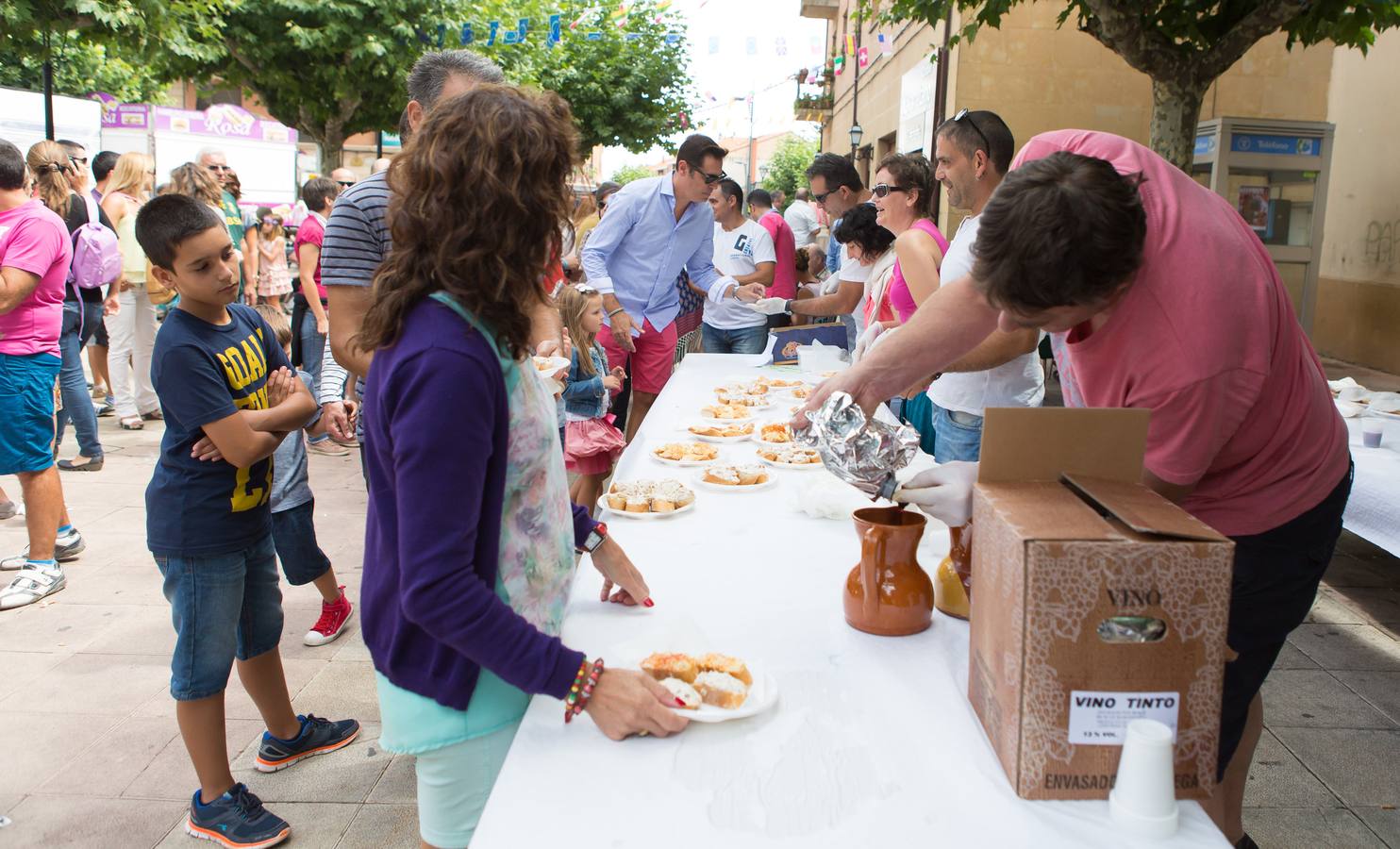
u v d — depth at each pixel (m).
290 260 9.02
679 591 1.59
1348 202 8.85
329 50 11.09
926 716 1.18
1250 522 1.42
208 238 1.95
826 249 10.16
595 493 4.09
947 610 1.49
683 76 20.03
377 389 1.08
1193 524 1.01
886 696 1.23
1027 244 1.11
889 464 1.37
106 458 5.50
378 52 10.84
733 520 2.02
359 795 2.37
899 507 1.44
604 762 1.09
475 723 1.18
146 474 5.20
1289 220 8.05
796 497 2.09
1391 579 3.82
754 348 5.75
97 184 6.36
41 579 3.54
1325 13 4.61
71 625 3.31
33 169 4.68
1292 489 1.41
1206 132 8.06
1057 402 7.05
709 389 3.70
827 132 20.72
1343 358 8.92
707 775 1.06
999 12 5.35
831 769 1.07
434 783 1.21
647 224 4.44
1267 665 1.50
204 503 2.02
